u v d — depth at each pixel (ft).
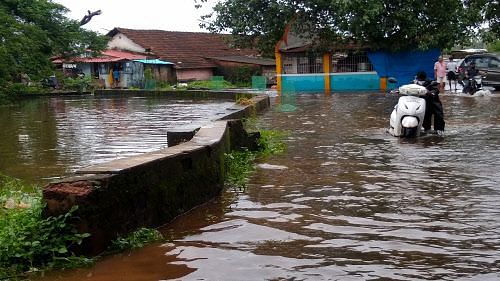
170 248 15.81
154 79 139.54
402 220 17.80
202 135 24.61
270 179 24.97
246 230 17.33
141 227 16.99
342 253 14.89
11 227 15.11
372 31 94.02
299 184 23.68
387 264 13.93
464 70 83.10
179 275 13.73
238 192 22.72
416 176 24.38
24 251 14.39
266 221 18.30
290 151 32.91
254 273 13.65
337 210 19.30
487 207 18.97
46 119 67.97
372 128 43.62
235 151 30.50
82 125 58.18
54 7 126.11
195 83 133.80
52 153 37.04
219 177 22.71
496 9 95.20
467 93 77.10
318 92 98.22
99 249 15.24
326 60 103.40
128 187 16.40
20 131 53.83
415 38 95.20
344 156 30.40
